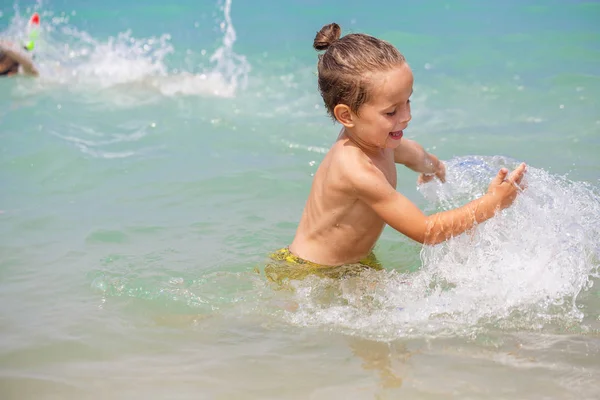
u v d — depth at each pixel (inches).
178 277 393.1
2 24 945.5
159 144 599.8
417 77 735.7
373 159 380.2
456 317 348.2
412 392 294.5
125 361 322.3
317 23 950.4
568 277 365.4
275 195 503.5
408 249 421.4
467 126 609.6
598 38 825.5
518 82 707.4
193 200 497.7
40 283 392.2
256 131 625.3
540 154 539.2
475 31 881.5
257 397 294.8
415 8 999.6
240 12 1015.0
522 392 291.9
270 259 407.8
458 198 446.3
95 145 595.8
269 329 346.9
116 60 815.7
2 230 456.4
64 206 492.1
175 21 974.4
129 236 447.5
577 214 394.3
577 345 323.0
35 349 331.3
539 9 959.6
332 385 301.4
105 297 376.8
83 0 1072.8
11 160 561.9
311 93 722.2
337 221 386.6
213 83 748.6
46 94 725.3
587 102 642.8
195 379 307.9
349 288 373.7
